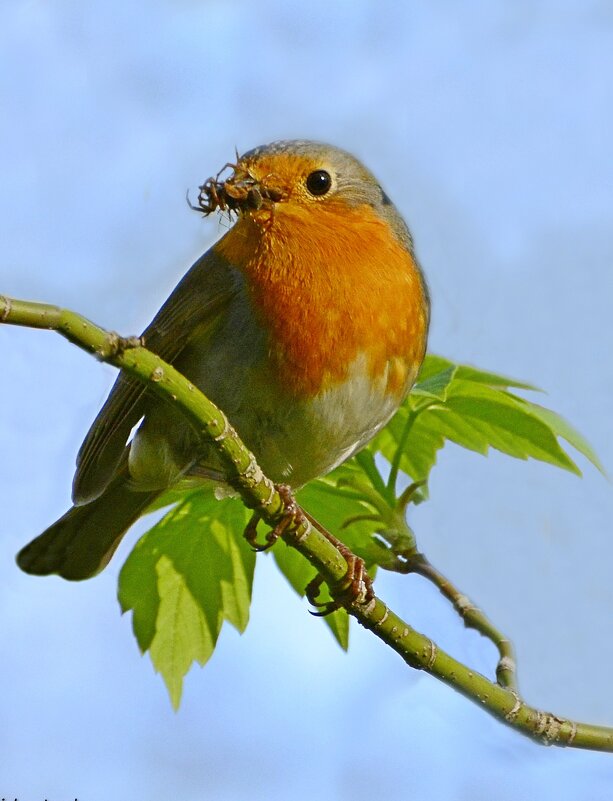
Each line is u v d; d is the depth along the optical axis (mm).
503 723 6926
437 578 7594
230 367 8242
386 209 8477
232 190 8016
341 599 7180
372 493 7953
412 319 8289
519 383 8461
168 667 8344
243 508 8617
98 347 5844
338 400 8102
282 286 8000
